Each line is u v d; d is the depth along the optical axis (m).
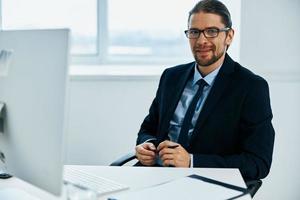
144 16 2.76
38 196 1.06
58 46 0.83
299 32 2.33
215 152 1.62
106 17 2.73
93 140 2.59
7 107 0.95
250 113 1.58
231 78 1.65
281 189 2.50
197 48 1.66
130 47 2.82
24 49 0.90
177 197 1.05
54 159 0.85
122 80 2.50
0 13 2.72
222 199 1.04
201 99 1.70
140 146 1.63
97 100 2.54
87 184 1.17
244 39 2.35
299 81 2.38
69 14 2.75
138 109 2.54
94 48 2.81
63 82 0.82
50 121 0.85
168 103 1.81
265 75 2.38
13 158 0.97
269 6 2.32
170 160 1.45
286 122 2.43
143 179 1.25
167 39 2.79
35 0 2.73
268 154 1.54
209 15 1.62
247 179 1.48
